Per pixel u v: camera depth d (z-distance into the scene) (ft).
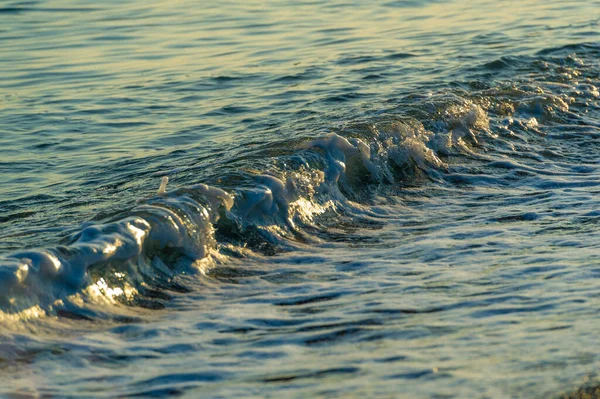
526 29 157.79
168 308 52.01
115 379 40.88
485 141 91.45
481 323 45.21
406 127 87.10
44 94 120.78
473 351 41.11
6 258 49.62
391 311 48.32
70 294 50.47
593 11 174.50
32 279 49.03
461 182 80.48
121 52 148.97
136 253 55.52
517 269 54.49
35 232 62.03
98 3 200.85
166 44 154.81
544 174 82.02
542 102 103.04
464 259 58.03
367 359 41.16
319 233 67.21
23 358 43.50
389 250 62.03
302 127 92.22
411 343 42.96
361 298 51.29
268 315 49.37
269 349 43.83
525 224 66.18
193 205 61.98
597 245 59.11
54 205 72.43
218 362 42.34
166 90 120.98
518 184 79.51
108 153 91.30
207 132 97.76
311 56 139.95
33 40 160.66
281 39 156.46
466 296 49.93
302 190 71.00
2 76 132.36
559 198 73.41
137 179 78.95
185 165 81.20
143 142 94.99
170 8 192.54
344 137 80.94
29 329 46.62
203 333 46.88
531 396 36.04
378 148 81.56
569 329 43.29
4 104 115.14
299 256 61.77
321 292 53.26
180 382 40.06
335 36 157.69
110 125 103.96
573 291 49.32
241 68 133.18
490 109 99.66
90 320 49.11
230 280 57.06
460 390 36.78
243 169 71.36
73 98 117.91
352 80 120.47
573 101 106.52
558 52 134.51
